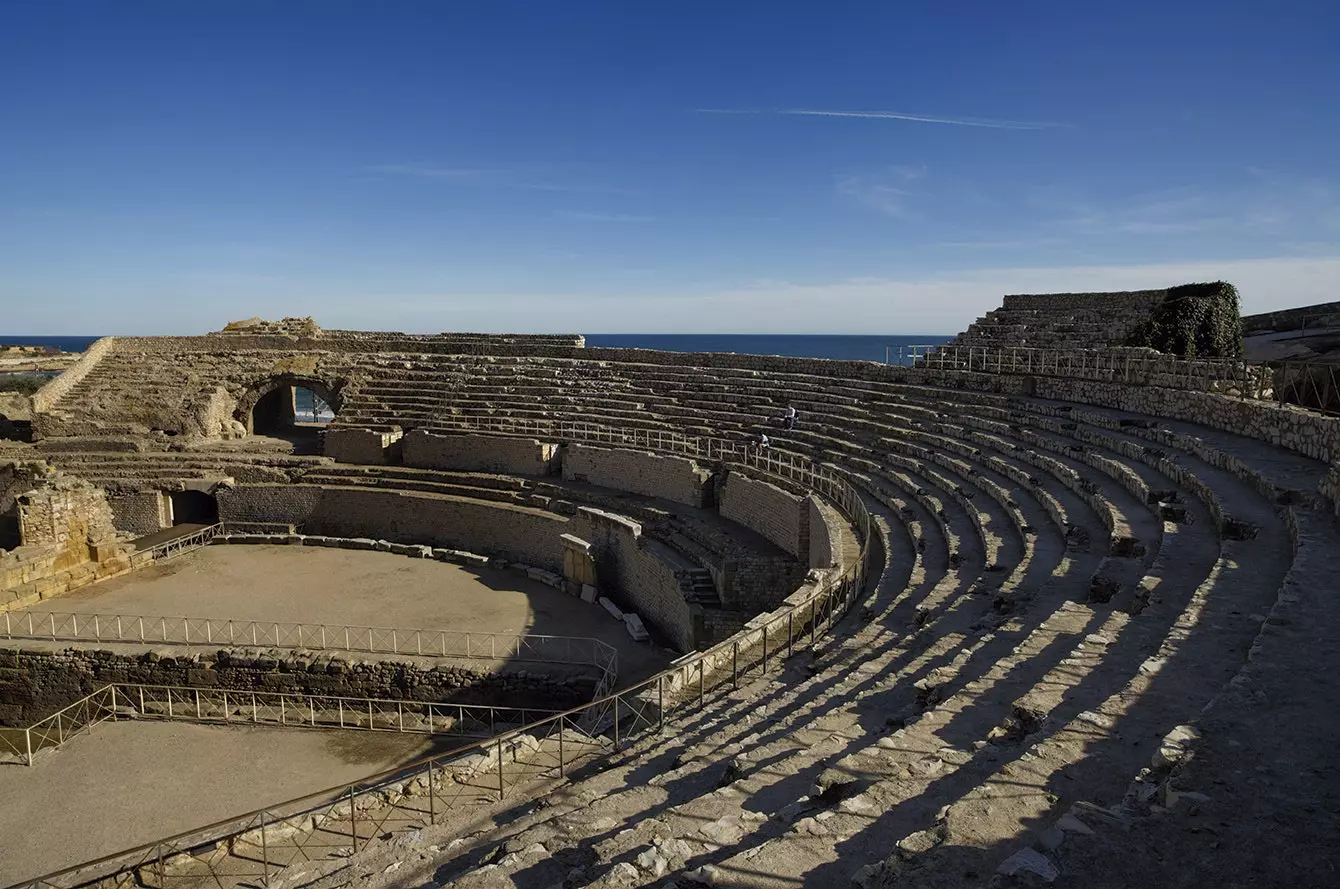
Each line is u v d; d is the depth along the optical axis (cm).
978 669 1293
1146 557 1689
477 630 3158
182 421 5422
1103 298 4844
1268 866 623
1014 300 5319
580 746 1769
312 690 2809
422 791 1653
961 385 4109
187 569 3959
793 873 725
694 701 1736
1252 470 1948
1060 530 2167
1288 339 4353
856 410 4106
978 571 2058
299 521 4659
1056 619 1403
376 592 3616
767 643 1959
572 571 3606
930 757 941
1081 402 3481
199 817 2033
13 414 5644
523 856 919
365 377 5741
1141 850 647
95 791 2167
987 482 2756
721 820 884
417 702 2591
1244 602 1269
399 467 4969
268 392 5981
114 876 1503
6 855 1861
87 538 3872
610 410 4950
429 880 1020
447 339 6247
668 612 3147
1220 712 866
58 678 2931
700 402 4847
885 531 2633
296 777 2261
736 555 3153
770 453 3903
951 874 659
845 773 943
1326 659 983
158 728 2586
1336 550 1369
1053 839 662
